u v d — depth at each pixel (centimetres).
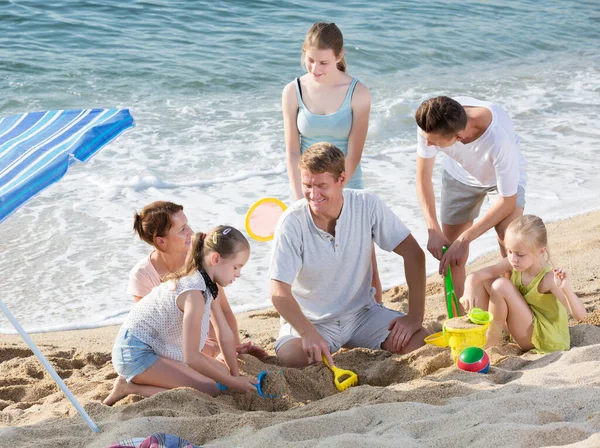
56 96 1134
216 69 1277
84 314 584
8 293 610
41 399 413
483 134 441
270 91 1212
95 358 482
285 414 346
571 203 768
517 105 1182
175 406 362
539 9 1870
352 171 503
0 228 720
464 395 351
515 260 409
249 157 940
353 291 438
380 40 1503
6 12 1455
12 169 303
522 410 316
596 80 1352
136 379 397
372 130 1075
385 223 431
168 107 1125
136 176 852
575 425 290
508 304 409
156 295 403
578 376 356
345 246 423
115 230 729
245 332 532
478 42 1557
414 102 1200
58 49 1313
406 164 920
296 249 417
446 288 442
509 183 441
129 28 1445
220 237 384
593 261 594
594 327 433
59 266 655
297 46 1409
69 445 321
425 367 398
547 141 989
